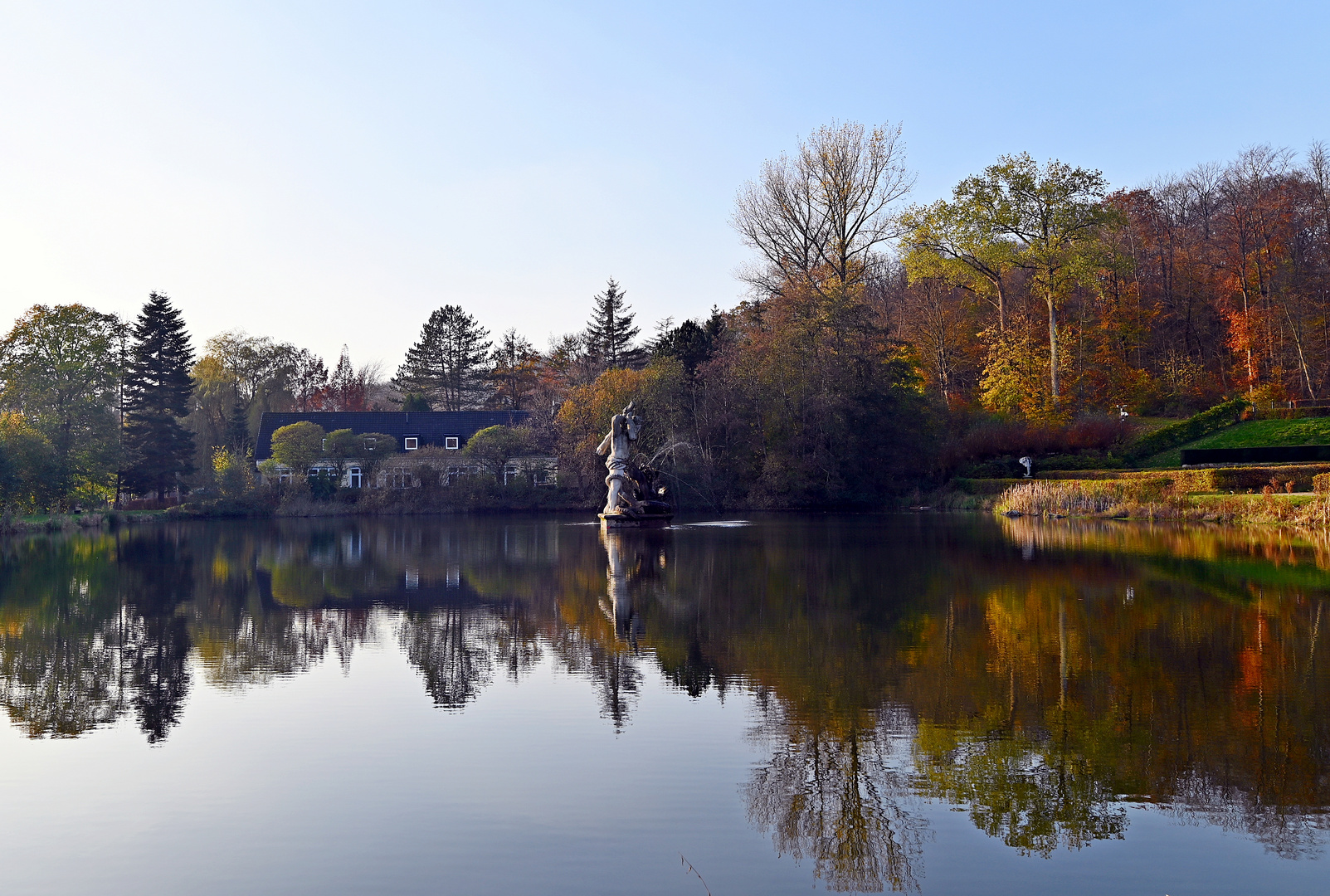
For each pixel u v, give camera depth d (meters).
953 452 54.09
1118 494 40.28
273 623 16.56
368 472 61.22
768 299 56.03
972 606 16.83
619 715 10.23
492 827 7.24
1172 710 9.98
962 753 8.75
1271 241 56.06
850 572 22.16
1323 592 17.91
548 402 68.81
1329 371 55.56
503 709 10.58
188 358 64.56
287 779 8.34
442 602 18.81
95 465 51.75
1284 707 10.04
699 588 20.00
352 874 6.48
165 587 22.00
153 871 6.58
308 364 99.00
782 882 6.30
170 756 9.02
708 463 53.09
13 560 29.41
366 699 11.11
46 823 7.42
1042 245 54.56
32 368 53.66
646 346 72.81
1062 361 56.00
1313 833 6.94
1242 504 34.84
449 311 98.69
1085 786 7.87
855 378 51.16
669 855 6.75
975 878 6.34
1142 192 69.25
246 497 55.25
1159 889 6.16
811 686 11.29
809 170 55.06
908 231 56.31
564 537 36.41
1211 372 60.56
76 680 12.21
